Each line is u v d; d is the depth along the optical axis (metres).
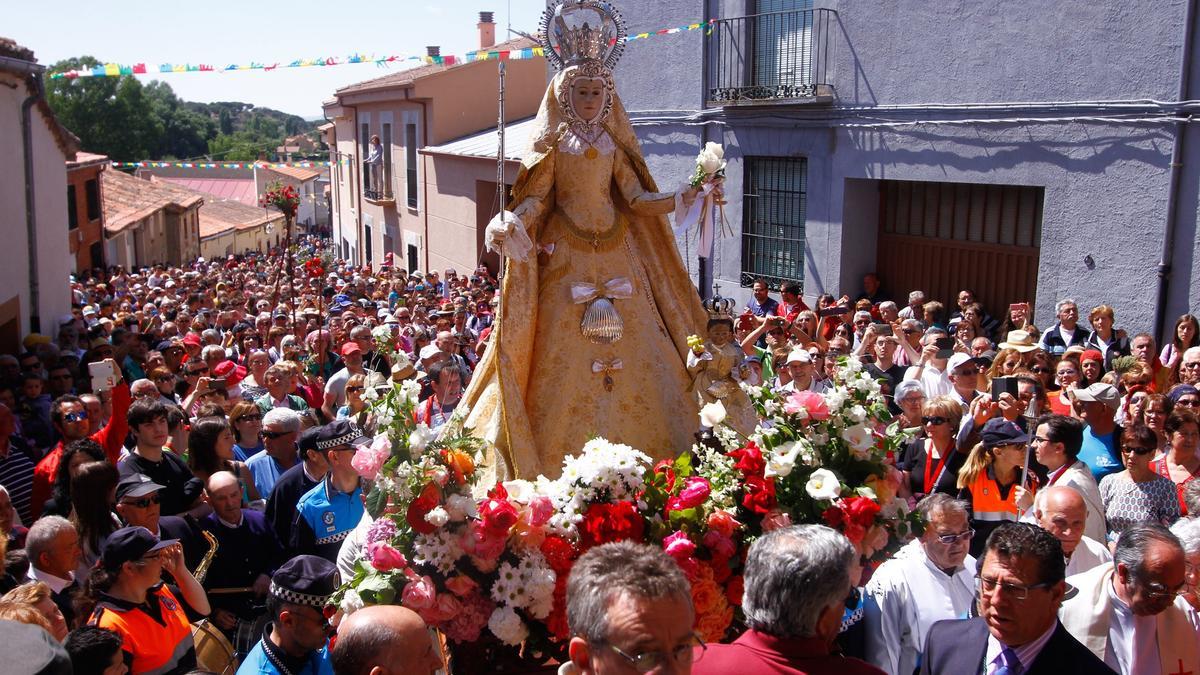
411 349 12.23
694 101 16.94
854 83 14.43
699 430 5.19
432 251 28.69
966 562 4.97
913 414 7.30
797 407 4.52
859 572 4.38
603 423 5.17
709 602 4.11
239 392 9.65
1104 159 11.59
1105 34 11.44
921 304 12.61
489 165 23.27
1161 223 11.15
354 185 38.88
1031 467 6.13
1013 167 12.55
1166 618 4.25
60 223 17.17
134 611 4.79
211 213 55.00
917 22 13.45
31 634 2.31
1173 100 10.89
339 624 3.94
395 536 4.27
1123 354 10.48
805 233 15.59
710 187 5.39
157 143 52.56
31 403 9.95
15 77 14.24
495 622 4.07
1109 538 6.18
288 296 19.98
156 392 8.23
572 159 5.33
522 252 5.00
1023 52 12.29
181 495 6.54
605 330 5.18
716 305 8.27
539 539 4.16
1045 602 3.57
